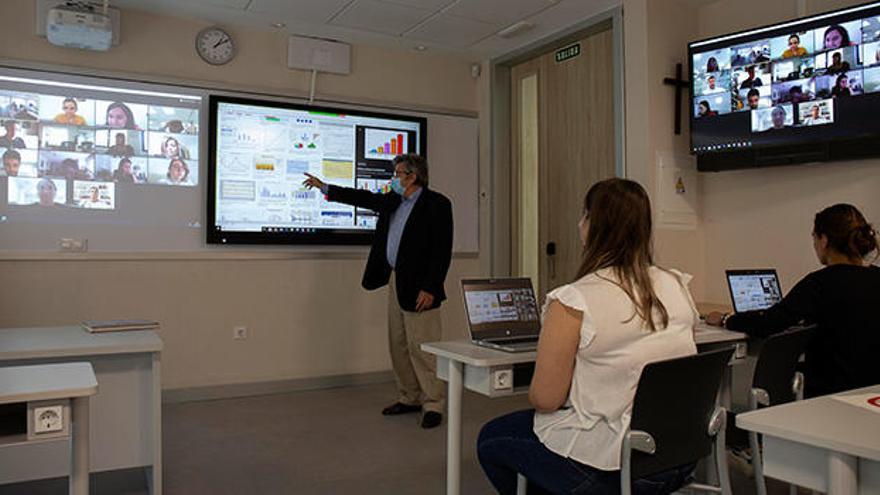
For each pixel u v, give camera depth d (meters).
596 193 1.72
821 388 2.29
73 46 4.02
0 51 3.88
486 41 4.91
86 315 4.09
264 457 3.24
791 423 1.35
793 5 3.61
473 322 2.42
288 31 4.68
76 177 4.06
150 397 2.64
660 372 1.51
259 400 4.44
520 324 2.50
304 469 3.07
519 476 1.89
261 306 4.63
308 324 4.79
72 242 4.04
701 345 2.68
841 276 2.29
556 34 4.65
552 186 4.91
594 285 1.60
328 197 4.09
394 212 3.96
